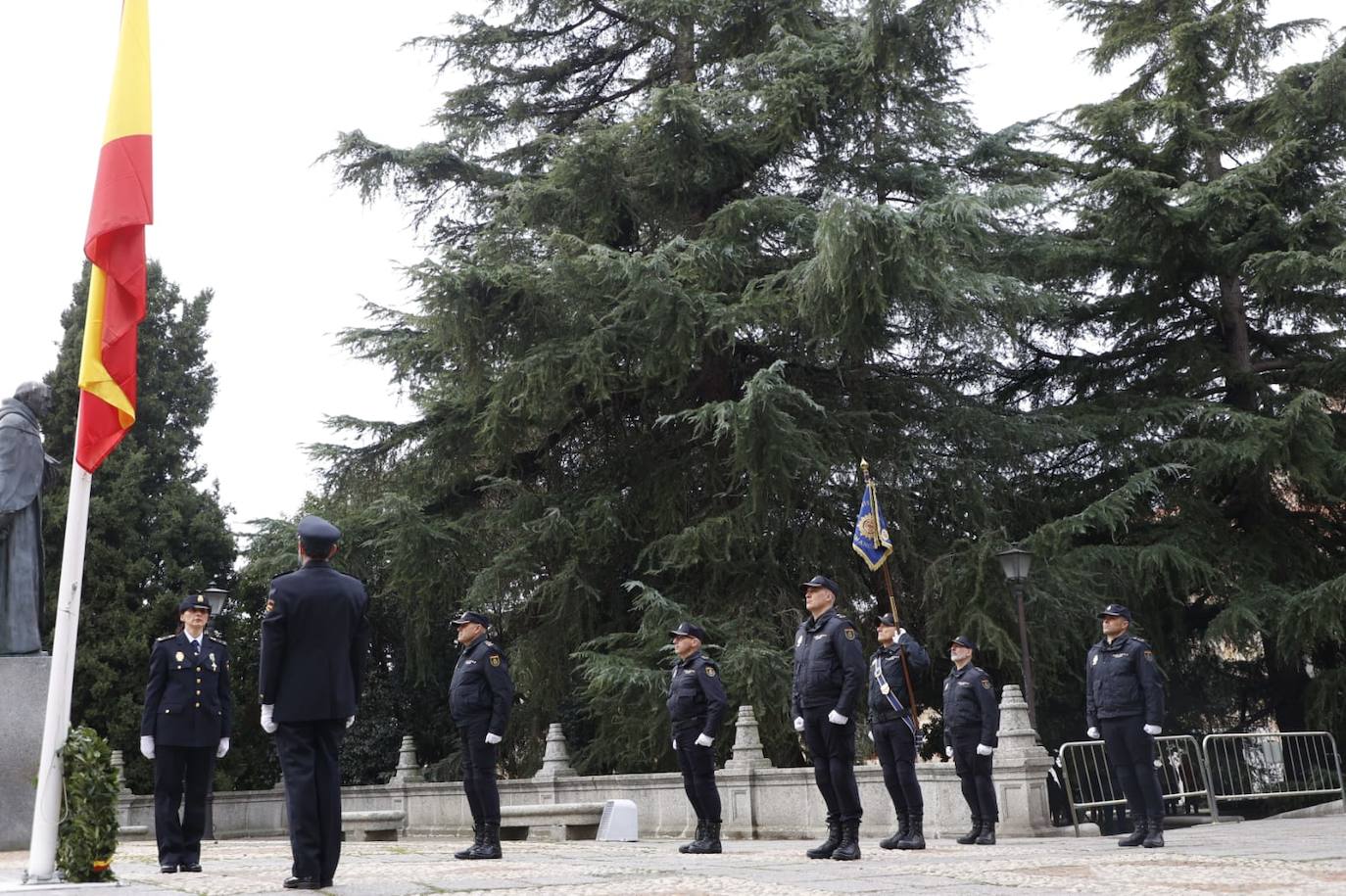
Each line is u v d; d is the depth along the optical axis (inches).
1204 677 987.3
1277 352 1027.3
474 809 412.8
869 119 909.8
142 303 322.7
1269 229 943.7
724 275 858.1
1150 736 422.9
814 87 859.4
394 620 1050.7
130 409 317.1
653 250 942.4
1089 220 1008.2
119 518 1128.2
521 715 950.4
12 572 502.6
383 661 1128.8
